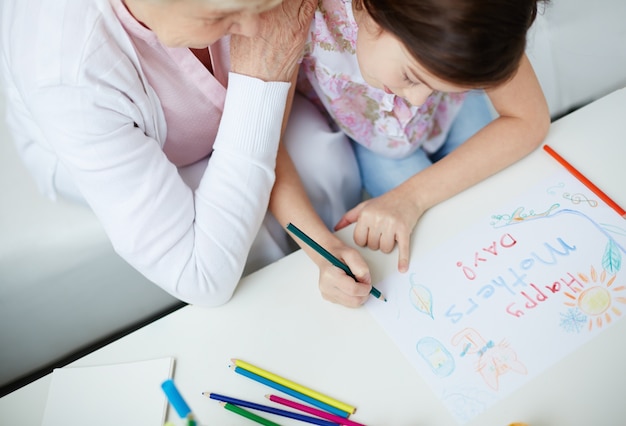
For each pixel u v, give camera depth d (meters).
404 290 0.71
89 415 0.64
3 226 0.93
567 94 1.19
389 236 0.75
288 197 0.85
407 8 0.57
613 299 0.67
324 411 0.62
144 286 1.01
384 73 0.69
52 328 1.00
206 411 0.63
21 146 0.93
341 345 0.67
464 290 0.69
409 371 0.64
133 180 0.70
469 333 0.66
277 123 0.76
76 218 0.93
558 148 0.83
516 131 0.81
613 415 0.59
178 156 0.91
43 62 0.64
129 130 0.70
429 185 0.79
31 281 0.92
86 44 0.63
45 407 0.65
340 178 1.04
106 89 0.66
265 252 0.97
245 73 0.73
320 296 0.71
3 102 1.06
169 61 0.74
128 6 0.64
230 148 0.74
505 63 0.58
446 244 0.74
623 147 0.82
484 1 0.54
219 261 0.73
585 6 1.11
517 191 0.79
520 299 0.68
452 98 1.02
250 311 0.71
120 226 0.71
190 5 0.53
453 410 0.61
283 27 0.71
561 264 0.70
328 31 0.81
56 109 0.65
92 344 1.06
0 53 0.79
